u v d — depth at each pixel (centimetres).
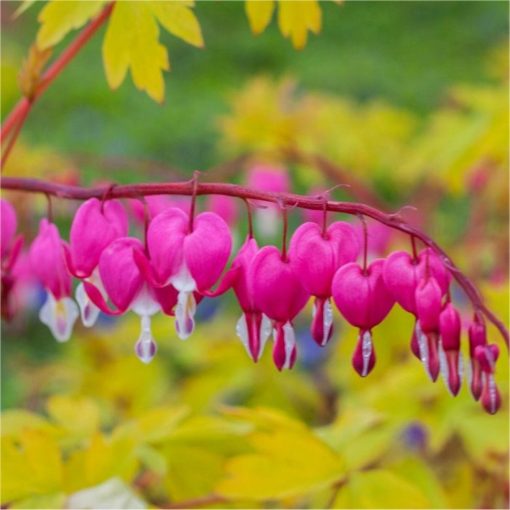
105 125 201
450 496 84
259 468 74
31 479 73
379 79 219
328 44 238
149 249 63
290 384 104
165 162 194
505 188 108
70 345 128
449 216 143
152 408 105
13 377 144
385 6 249
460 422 82
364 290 62
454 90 103
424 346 61
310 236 62
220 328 121
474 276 108
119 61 74
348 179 105
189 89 216
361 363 62
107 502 71
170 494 78
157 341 113
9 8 240
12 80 180
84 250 65
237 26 240
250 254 63
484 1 247
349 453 77
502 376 80
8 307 71
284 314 62
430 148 112
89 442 78
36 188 68
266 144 107
